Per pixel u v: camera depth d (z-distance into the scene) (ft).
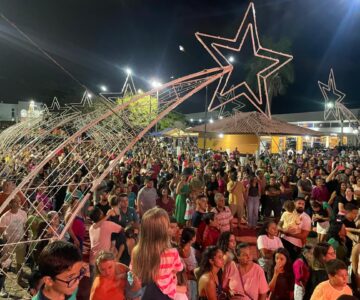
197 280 15.88
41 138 27.35
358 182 36.14
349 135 122.31
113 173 44.45
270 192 39.04
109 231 19.95
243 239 34.94
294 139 128.67
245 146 103.45
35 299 7.69
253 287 16.40
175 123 172.24
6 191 23.82
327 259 16.22
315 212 29.94
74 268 7.62
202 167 54.29
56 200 32.04
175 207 35.91
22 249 20.22
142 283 11.70
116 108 20.18
